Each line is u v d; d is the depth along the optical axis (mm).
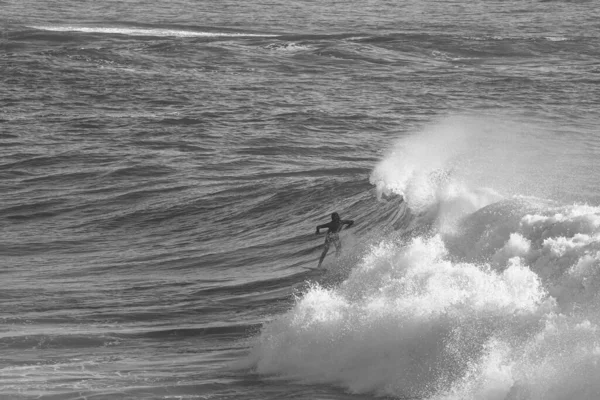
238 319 48875
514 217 47188
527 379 30172
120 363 40062
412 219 62406
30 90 169625
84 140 124938
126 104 158500
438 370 33188
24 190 97500
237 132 132000
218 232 79125
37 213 88375
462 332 34031
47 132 131000
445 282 38938
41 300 54875
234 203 86500
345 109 156250
